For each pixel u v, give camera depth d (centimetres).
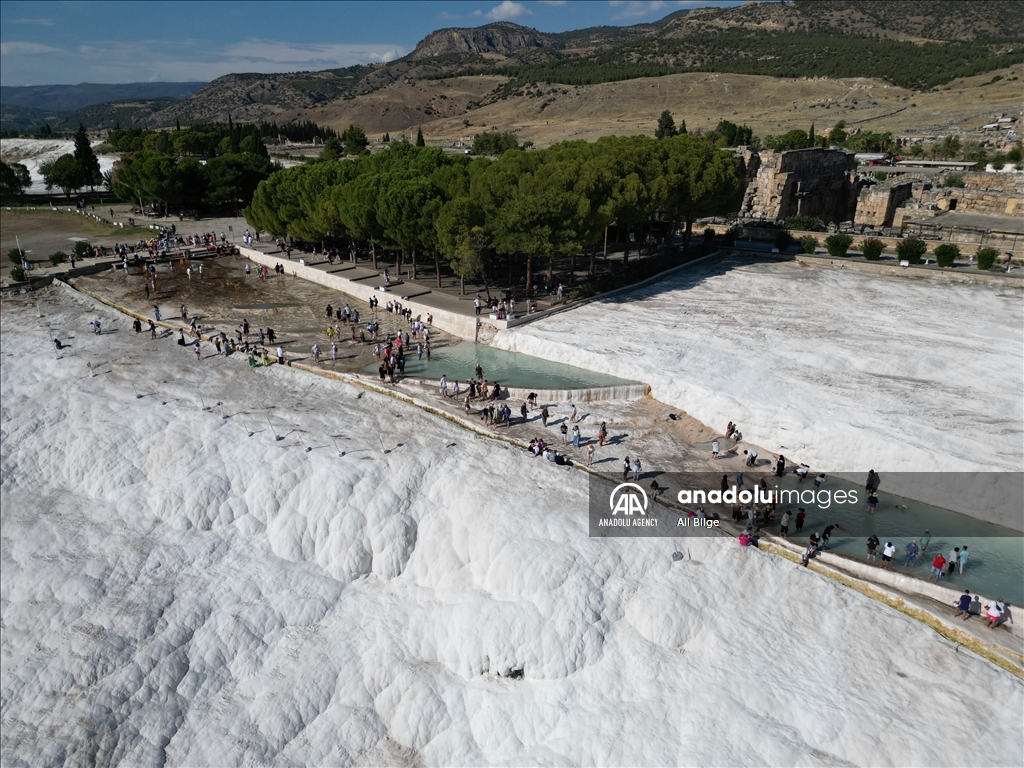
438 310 5422
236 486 3684
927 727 2433
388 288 6078
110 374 4778
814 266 6838
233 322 5591
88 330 5553
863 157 10294
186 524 3581
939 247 6234
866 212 7988
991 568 2992
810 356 4506
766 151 8150
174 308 5912
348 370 4653
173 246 7856
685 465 3706
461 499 3416
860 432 3606
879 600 2873
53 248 7862
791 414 3806
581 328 5103
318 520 3469
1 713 2978
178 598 3278
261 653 3098
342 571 3347
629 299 5812
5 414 4434
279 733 2844
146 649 3091
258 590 3288
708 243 7506
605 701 2734
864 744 2416
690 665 2773
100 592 3331
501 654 2889
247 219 7550
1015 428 3619
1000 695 2481
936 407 3859
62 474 3981
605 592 2992
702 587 2977
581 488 3441
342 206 6022
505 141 13925
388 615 3178
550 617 2912
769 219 8088
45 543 3588
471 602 3067
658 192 6153
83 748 2833
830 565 3042
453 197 6016
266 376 4703
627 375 4462
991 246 6544
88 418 4269
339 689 2958
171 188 9138
